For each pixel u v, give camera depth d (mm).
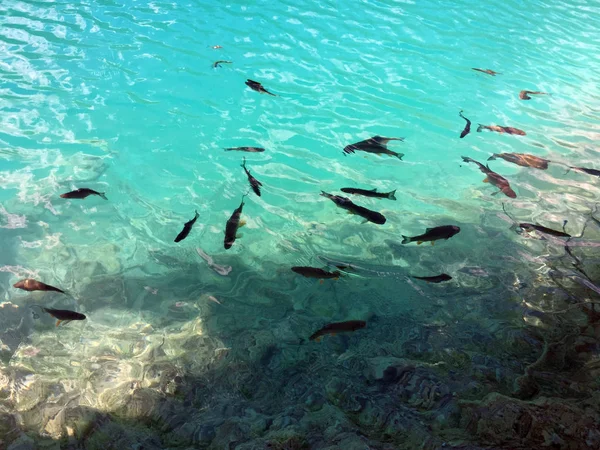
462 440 1715
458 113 4078
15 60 4102
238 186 3152
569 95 4477
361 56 4770
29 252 2557
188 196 3039
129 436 1760
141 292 2391
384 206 3088
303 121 3814
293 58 4609
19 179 3010
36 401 1868
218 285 2461
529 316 2291
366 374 2006
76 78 3988
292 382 1979
